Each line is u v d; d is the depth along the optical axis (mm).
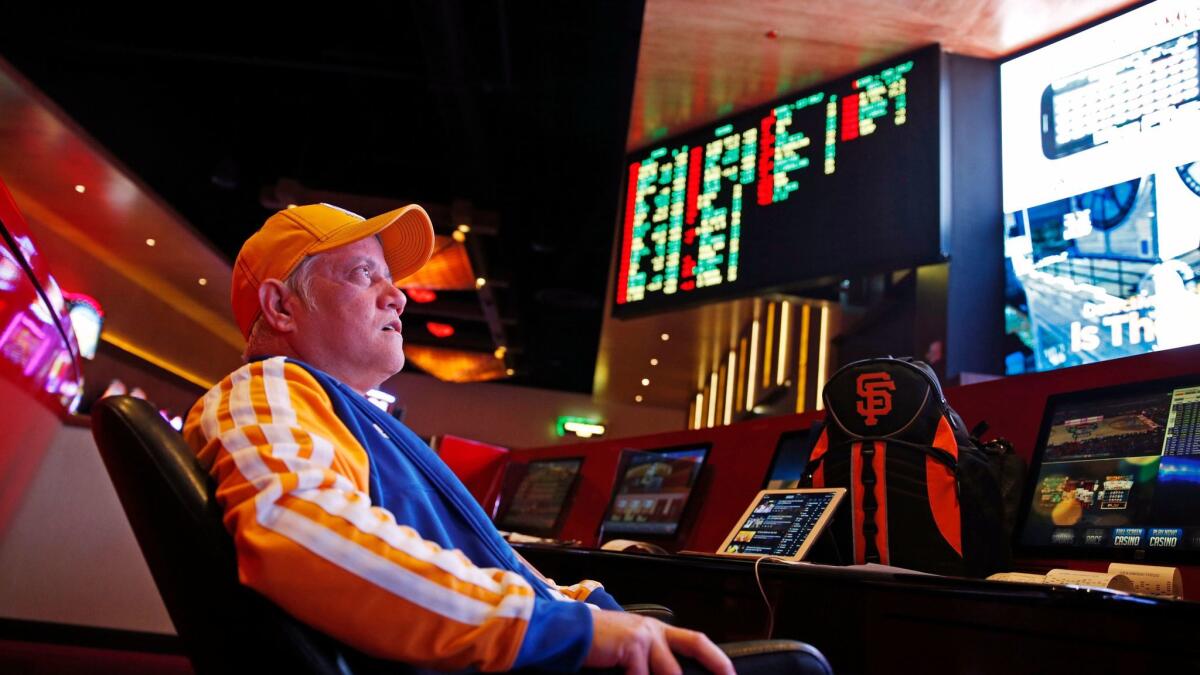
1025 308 3889
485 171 8125
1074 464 1763
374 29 7121
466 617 832
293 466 869
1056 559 1699
